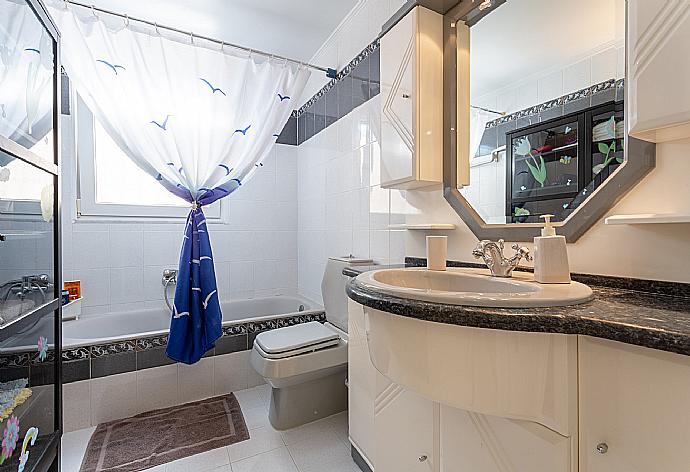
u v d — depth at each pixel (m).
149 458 1.44
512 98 1.20
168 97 1.92
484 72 1.29
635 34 0.72
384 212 1.81
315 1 1.92
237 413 1.80
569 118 1.04
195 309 1.86
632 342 0.53
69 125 2.23
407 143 1.41
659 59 0.68
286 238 2.95
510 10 1.21
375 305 0.79
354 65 2.05
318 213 2.57
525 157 1.16
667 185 0.82
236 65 2.09
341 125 2.21
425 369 0.71
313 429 1.66
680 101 0.65
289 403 1.67
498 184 1.25
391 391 1.10
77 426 1.66
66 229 2.21
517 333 0.64
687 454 0.50
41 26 1.16
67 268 2.21
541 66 1.12
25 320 1.02
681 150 0.79
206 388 1.98
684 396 0.51
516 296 0.69
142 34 1.84
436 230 1.49
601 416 0.60
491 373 0.65
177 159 1.97
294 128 2.97
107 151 2.38
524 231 1.15
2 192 0.92
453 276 1.14
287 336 1.71
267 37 2.29
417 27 1.37
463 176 1.37
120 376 1.77
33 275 1.10
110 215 2.35
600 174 0.96
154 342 1.86
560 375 0.63
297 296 2.85
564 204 1.05
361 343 1.30
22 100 1.05
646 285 0.85
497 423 0.76
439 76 1.42
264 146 2.19
